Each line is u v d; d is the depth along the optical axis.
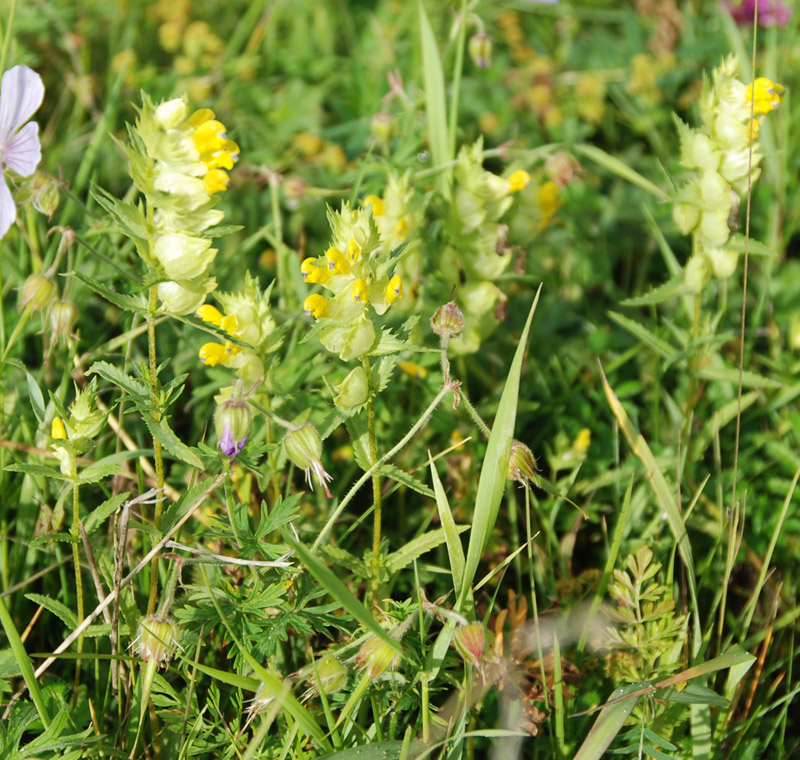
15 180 0.83
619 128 1.26
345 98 1.25
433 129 0.94
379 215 0.88
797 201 1.06
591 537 0.89
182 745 0.78
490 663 0.79
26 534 0.85
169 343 0.93
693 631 0.83
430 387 0.91
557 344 0.97
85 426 0.77
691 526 0.88
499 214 0.90
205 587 0.79
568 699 0.81
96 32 1.26
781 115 1.10
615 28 1.46
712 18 1.39
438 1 1.32
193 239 0.76
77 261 0.90
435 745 0.76
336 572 0.85
